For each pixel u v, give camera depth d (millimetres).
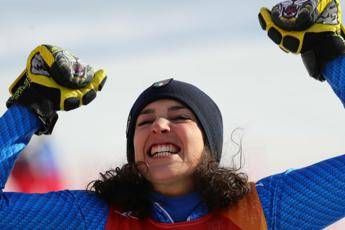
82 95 7531
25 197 7309
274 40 7645
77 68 7426
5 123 7484
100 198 7477
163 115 7543
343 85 7531
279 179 7473
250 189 7426
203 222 7230
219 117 7992
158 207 7316
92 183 7668
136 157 7480
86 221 7293
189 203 7328
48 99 7480
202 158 7453
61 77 7367
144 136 7414
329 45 7559
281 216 7270
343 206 7320
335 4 7605
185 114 7547
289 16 7457
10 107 7625
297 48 7559
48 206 7289
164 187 7359
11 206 7227
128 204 7355
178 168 7246
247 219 7211
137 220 7293
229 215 7258
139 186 7461
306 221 7285
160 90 7637
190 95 7664
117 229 7254
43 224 7234
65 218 7277
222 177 7309
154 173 7242
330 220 7340
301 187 7348
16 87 7758
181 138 7340
